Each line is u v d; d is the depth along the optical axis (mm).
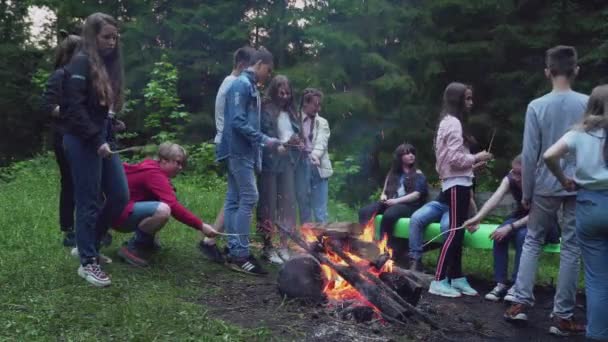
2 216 6652
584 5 11930
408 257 5969
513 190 5285
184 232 6516
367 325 4105
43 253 5266
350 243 4699
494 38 12195
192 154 11500
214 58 14008
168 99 11719
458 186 5141
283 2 14047
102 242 5434
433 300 5102
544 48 12023
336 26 12820
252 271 5266
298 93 12289
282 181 5859
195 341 3596
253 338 3717
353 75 12922
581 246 4008
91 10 14172
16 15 16281
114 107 4664
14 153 15602
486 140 12500
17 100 15352
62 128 4438
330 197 10539
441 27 12719
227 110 5234
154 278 4863
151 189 5129
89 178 4395
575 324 4371
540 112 4375
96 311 3990
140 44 13781
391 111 12578
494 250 5359
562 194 4301
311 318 4168
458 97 5223
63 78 4332
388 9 12523
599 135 3914
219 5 13617
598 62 10719
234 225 5348
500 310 4949
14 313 3855
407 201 6203
